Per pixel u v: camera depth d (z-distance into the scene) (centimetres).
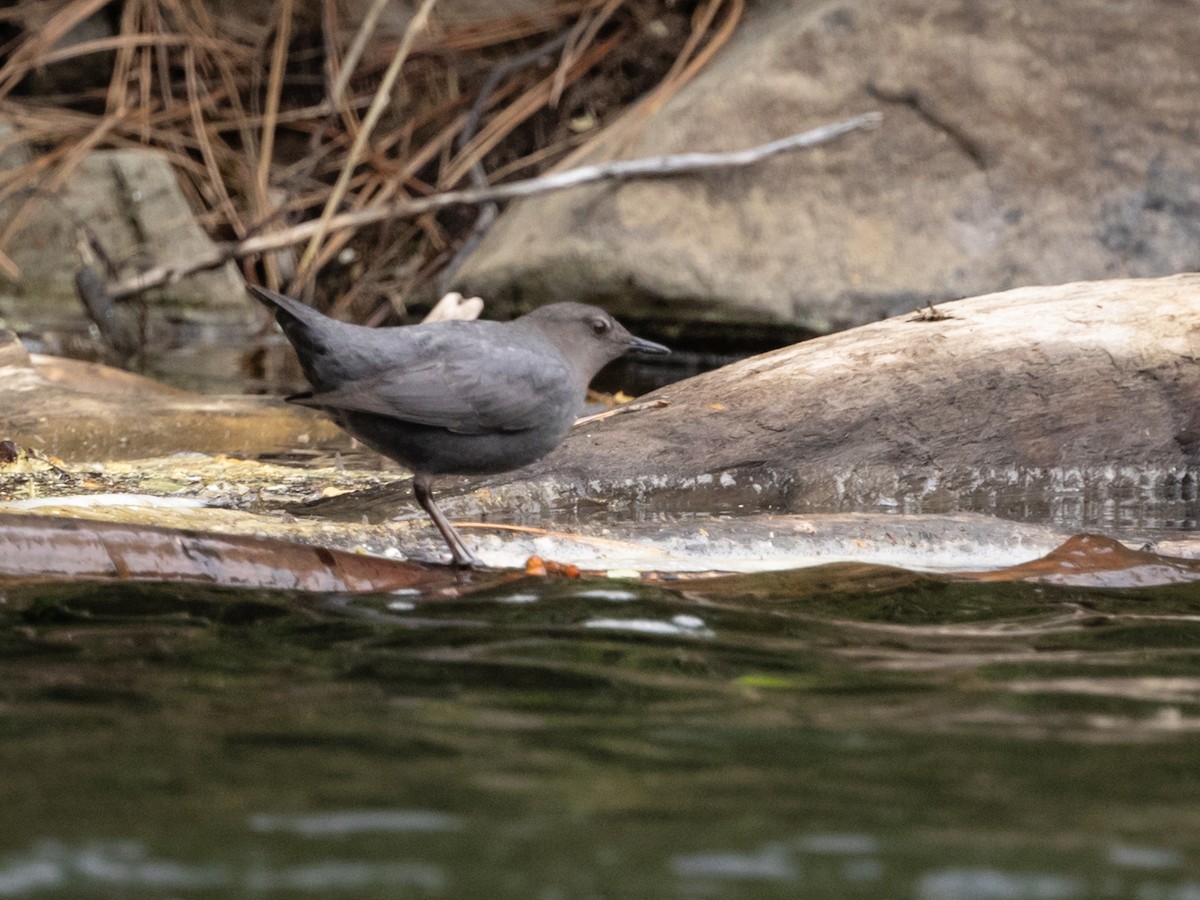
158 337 1805
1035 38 1744
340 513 957
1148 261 1655
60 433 1160
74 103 2080
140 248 1894
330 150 2070
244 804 432
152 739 489
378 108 1941
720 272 1677
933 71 1744
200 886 373
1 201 1888
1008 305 1127
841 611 706
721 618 683
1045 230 1678
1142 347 1078
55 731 494
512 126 2052
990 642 649
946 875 386
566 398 829
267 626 643
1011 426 1078
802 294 1662
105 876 379
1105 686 575
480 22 2166
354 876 381
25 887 371
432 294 1864
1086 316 1098
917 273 1664
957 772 468
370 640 625
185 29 2105
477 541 828
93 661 581
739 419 1060
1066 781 461
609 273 1692
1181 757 484
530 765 470
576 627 656
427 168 2075
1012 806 438
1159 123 1705
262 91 2120
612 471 1026
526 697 547
